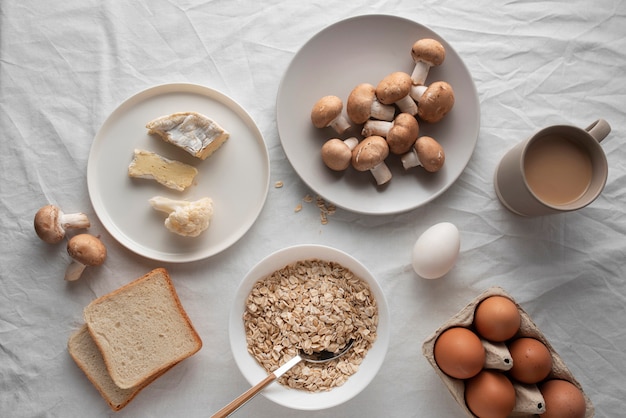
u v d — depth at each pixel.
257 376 0.57
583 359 0.61
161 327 0.59
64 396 0.60
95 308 0.58
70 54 0.63
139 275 0.61
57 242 0.61
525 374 0.54
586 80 0.63
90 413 0.60
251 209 0.61
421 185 0.61
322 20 0.64
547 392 0.55
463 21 0.64
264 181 0.61
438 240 0.57
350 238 0.62
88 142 0.63
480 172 0.63
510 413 0.56
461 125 0.61
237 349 0.57
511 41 0.64
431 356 0.55
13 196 0.62
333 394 0.57
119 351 0.58
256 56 0.63
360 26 0.61
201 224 0.58
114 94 0.63
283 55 0.63
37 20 0.63
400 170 0.61
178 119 0.59
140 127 0.61
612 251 0.62
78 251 0.58
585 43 0.64
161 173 0.60
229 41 0.63
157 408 0.60
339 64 0.62
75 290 0.61
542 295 0.62
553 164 0.58
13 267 0.61
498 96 0.63
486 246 0.62
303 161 0.61
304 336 0.58
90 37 0.63
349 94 0.62
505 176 0.59
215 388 0.60
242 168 0.61
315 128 0.61
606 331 0.61
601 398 0.61
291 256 0.59
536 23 0.64
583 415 0.54
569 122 0.63
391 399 0.60
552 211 0.56
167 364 0.58
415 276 0.61
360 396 0.60
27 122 0.63
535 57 0.64
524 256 0.62
